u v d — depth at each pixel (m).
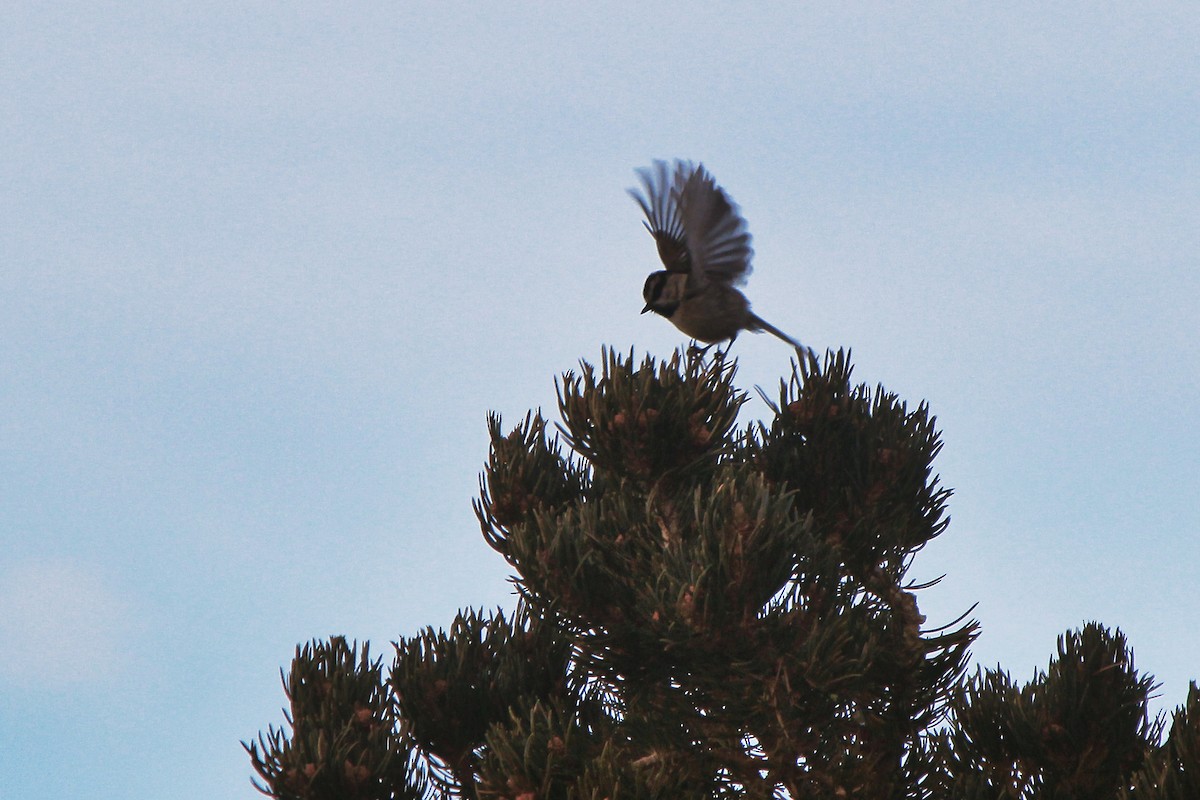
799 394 13.77
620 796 10.55
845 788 11.81
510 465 13.62
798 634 11.09
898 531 13.29
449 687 13.25
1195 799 10.36
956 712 12.55
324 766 12.43
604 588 11.68
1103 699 11.97
